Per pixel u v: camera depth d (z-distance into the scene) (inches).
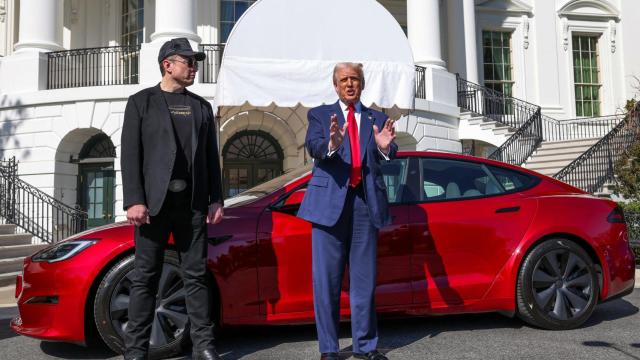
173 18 505.0
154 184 125.6
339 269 134.1
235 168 595.5
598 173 510.3
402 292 157.9
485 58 788.0
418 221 161.8
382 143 127.6
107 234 148.4
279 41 317.7
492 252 164.7
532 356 140.6
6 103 521.7
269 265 151.4
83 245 146.3
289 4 320.8
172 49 134.3
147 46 501.0
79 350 158.9
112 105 504.4
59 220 509.7
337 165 131.7
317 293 133.0
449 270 161.9
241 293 149.3
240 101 308.7
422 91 592.7
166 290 146.7
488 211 167.3
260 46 314.0
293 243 153.2
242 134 595.2
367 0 337.1
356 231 134.3
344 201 130.6
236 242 150.4
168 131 128.7
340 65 136.9
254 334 171.5
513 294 164.7
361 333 134.5
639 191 459.8
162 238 130.4
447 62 745.6
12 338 178.1
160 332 144.6
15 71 524.7
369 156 132.6
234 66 309.0
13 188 440.1
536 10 804.0
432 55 605.6
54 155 512.7
